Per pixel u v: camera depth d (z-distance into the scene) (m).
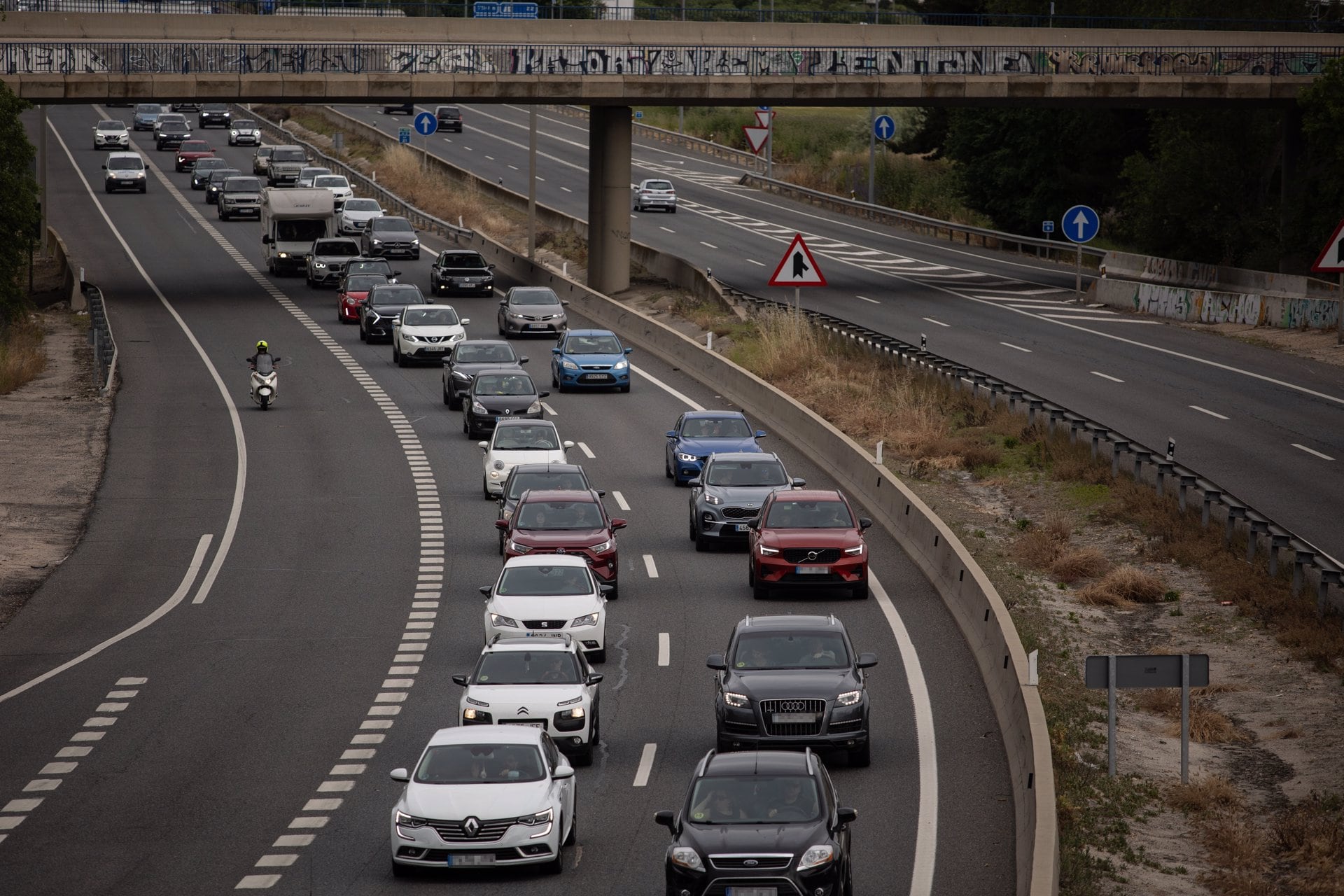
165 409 183.75
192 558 126.12
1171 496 134.50
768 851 57.19
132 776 78.31
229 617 110.31
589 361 192.12
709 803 60.31
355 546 129.12
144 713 89.31
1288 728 89.00
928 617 106.94
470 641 103.94
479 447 164.75
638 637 103.12
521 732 69.31
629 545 128.38
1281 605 107.94
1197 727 89.62
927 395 179.12
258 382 182.25
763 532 113.31
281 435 170.62
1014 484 147.88
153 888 63.31
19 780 77.75
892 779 76.25
